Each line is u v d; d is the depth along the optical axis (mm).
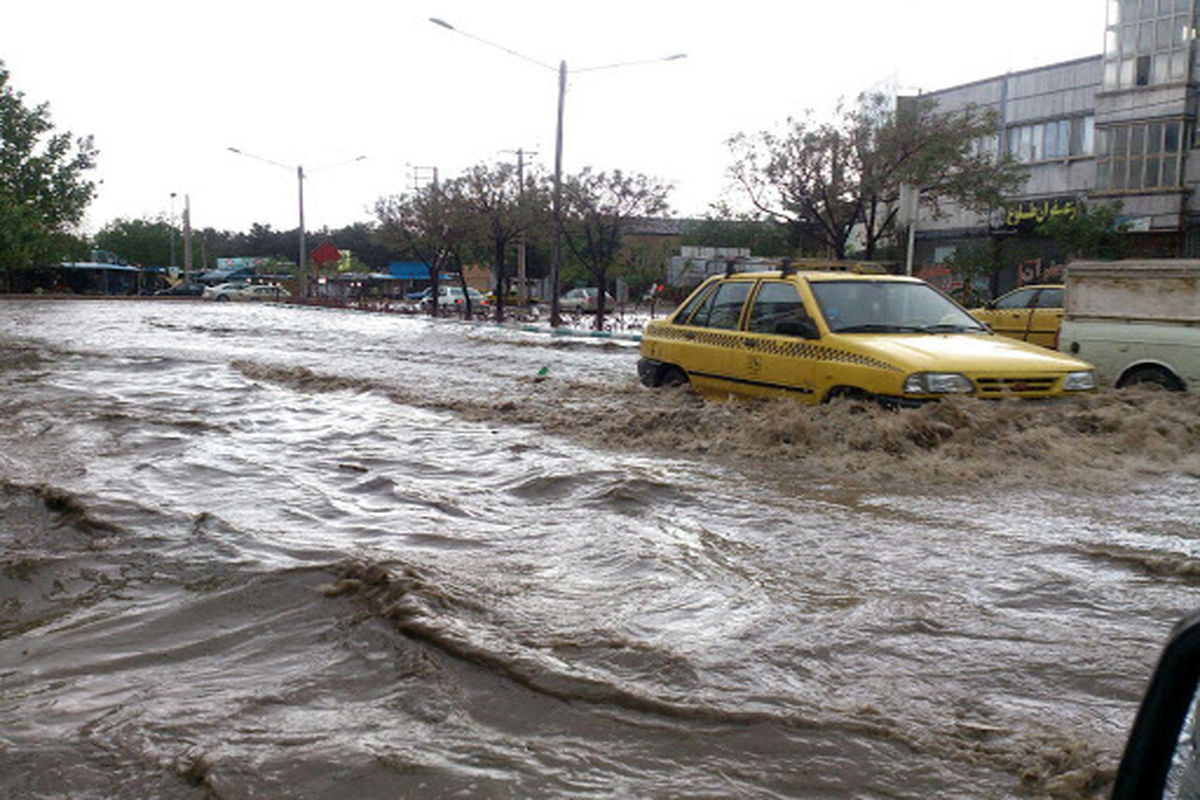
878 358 7289
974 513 5438
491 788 2516
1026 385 7328
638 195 28859
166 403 10117
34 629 3828
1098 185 30000
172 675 3346
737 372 8664
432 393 11086
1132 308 10086
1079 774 2553
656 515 5406
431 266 39344
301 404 10156
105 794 2551
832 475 6422
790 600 3984
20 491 5949
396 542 4867
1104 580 4266
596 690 3062
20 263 45375
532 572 4371
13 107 46562
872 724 2857
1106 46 29719
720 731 2832
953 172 23875
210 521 5145
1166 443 6809
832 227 23219
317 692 3166
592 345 21266
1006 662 3354
